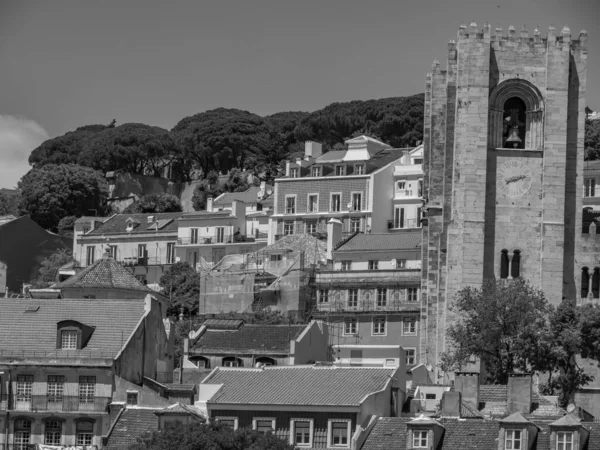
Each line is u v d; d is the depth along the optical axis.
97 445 164.25
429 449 150.50
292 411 159.25
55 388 177.00
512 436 148.38
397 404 165.12
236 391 163.12
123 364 179.00
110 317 184.12
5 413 176.25
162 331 189.12
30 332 181.50
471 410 162.62
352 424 157.50
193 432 150.62
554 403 174.12
